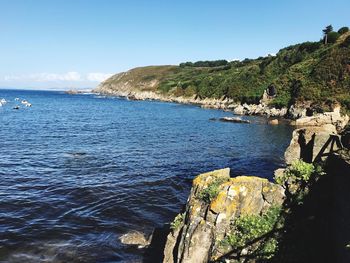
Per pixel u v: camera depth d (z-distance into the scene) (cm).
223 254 936
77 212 1623
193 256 955
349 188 863
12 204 1695
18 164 2553
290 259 907
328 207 979
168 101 12669
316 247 919
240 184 1028
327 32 9431
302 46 9144
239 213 992
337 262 834
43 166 2511
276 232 959
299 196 1030
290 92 7106
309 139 1257
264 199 1037
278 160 2797
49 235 1387
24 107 9000
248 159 2834
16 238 1347
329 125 1343
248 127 5016
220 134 4291
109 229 1455
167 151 3159
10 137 3825
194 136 4125
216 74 12731
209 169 2489
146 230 1451
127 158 2831
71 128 4775
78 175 2266
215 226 973
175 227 1077
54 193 1881
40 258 1213
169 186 2058
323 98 5916
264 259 913
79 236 1388
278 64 9381
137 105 10481
